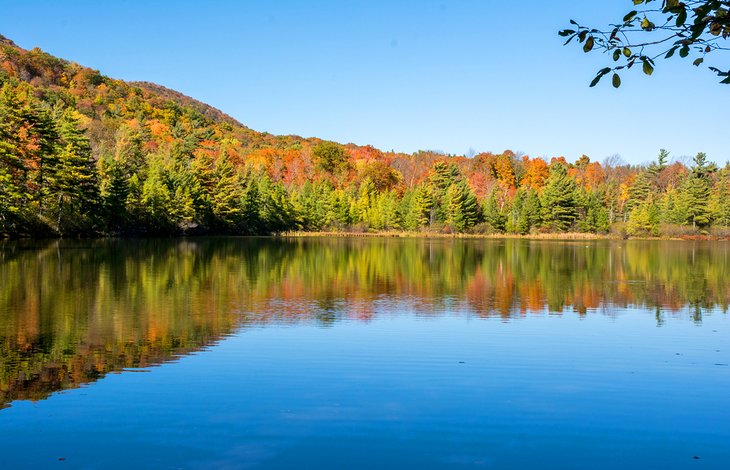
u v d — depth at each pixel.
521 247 62.28
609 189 119.88
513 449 7.91
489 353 13.12
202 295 21.61
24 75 156.25
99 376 10.98
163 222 75.12
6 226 51.28
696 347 14.01
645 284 27.52
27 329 14.95
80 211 62.44
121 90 177.00
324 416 9.01
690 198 96.44
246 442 8.02
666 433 8.53
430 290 24.27
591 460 7.62
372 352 13.08
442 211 101.56
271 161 144.88
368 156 156.75
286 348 13.32
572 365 12.16
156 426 8.53
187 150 121.25
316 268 33.59
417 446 7.96
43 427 8.48
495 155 141.12
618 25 5.03
